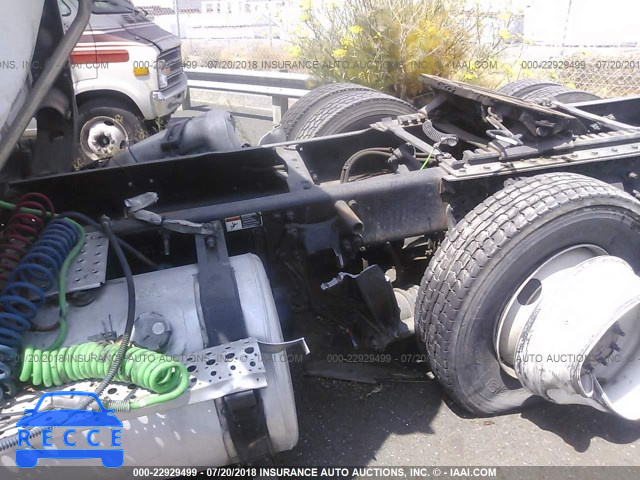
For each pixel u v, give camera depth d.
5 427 1.61
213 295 1.89
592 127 2.86
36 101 1.82
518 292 2.20
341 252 2.40
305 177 2.58
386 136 3.29
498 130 2.56
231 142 2.95
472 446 2.24
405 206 2.46
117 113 5.86
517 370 2.21
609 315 1.96
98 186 2.66
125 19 5.94
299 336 2.84
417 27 5.23
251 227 2.34
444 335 2.22
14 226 2.09
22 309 1.85
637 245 2.38
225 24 9.76
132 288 1.87
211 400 1.78
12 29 1.73
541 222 2.12
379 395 2.50
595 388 2.09
